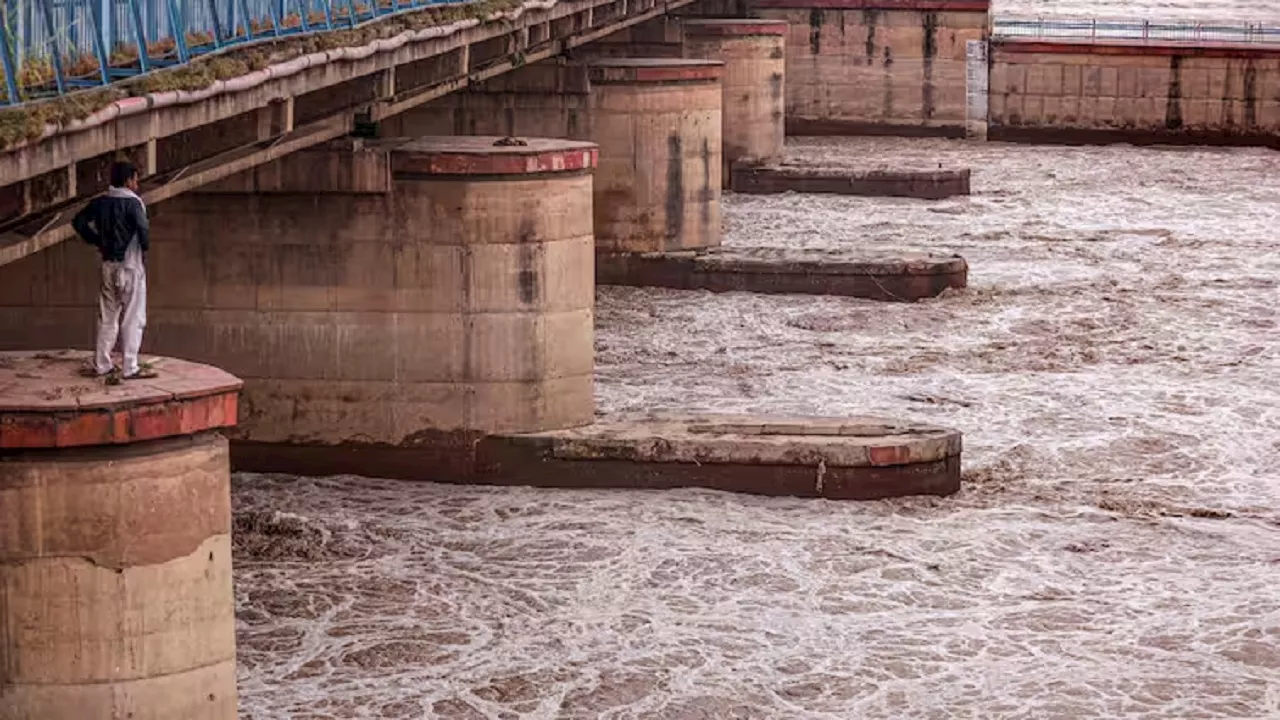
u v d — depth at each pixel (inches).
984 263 3917.3
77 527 1275.8
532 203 2274.9
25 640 1284.4
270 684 1715.1
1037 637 1855.3
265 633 1838.1
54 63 1254.9
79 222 1321.4
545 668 1766.7
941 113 5895.7
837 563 2053.4
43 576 1278.3
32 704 1290.6
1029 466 2465.6
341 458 2311.8
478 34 2393.0
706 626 1872.5
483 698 1696.6
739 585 1984.5
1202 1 7667.3
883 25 5861.2
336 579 1988.2
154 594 1296.8
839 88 5935.0
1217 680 1758.1
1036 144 5831.7
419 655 1790.1
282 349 2289.6
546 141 2362.2
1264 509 2300.7
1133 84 5772.6
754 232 4212.6
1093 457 2516.0
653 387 2839.6
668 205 3563.0
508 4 2532.0
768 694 1713.8
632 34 4379.9
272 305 2281.0
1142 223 4446.4
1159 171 5270.7
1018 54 5821.9
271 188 2251.5
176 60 1491.1
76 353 1417.3
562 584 1980.8
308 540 2100.1
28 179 1243.8
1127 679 1756.9
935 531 2166.6
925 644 1834.4
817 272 3533.5
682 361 3026.6
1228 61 5708.7
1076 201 4758.9
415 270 2272.4
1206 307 3501.5
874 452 2252.7
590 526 2161.7
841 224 4355.3
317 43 1769.2
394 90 2149.4
